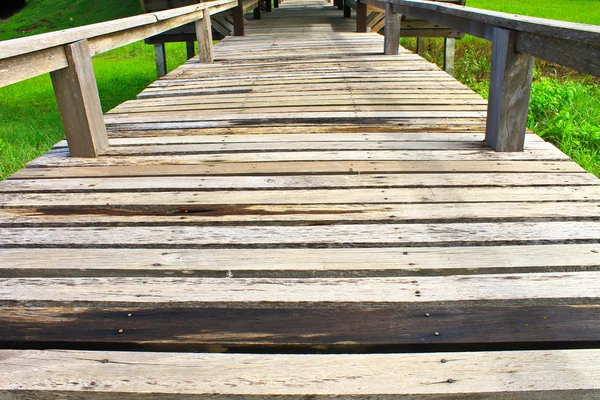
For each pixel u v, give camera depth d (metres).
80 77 2.72
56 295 1.62
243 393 1.23
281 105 3.93
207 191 2.39
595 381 1.25
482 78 10.57
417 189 2.35
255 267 1.74
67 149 3.06
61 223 2.11
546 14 14.74
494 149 2.86
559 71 10.07
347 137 3.14
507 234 1.92
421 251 1.83
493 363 1.32
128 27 3.30
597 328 1.44
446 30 9.54
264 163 2.73
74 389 1.25
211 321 1.51
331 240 1.90
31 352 1.39
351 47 6.96
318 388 1.24
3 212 2.22
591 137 5.28
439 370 1.30
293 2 17.94
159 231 2.03
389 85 4.54
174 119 3.65
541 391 1.22
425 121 3.44
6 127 7.67
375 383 1.26
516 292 1.58
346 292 1.60
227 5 7.47
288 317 1.52
